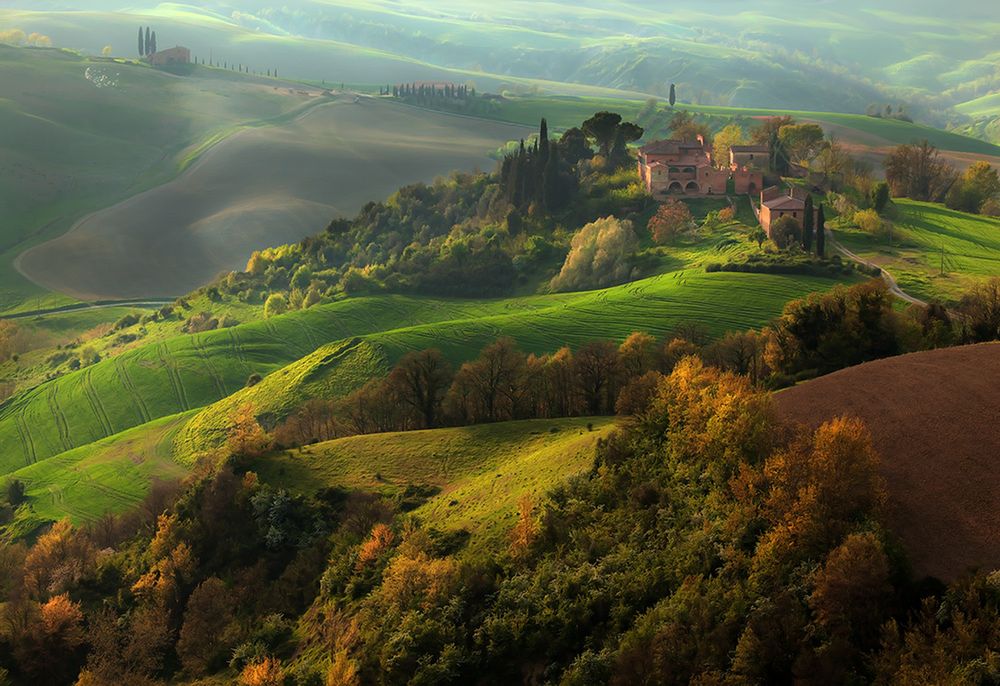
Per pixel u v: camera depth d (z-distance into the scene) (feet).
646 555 249.96
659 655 209.56
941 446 255.29
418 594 281.95
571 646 239.71
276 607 340.80
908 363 317.22
